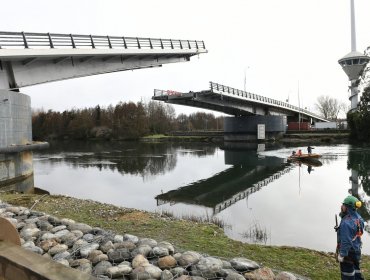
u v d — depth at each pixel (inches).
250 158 1745.8
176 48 1438.2
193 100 2132.1
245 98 2335.1
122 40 1200.2
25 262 134.2
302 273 278.7
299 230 537.6
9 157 866.1
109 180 1133.1
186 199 840.3
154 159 1786.4
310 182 1026.1
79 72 1136.2
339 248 216.1
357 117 2472.9
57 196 618.5
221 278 234.4
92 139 4126.5
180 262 260.4
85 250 281.7
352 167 1321.4
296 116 3838.6
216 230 433.1
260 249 341.4
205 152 2183.8
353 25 3634.4
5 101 834.8
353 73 3496.6
